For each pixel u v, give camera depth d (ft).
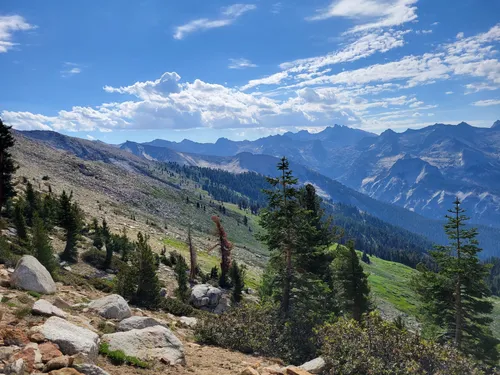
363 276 95.09
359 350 36.99
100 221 214.07
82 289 60.08
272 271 84.58
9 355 20.98
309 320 56.03
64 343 24.89
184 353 34.63
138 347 30.35
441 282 90.63
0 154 100.68
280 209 70.23
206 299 96.17
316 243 86.63
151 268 63.82
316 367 36.55
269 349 46.26
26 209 129.08
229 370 32.96
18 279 42.91
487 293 86.48
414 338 40.86
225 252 150.30
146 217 370.73
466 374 38.42
